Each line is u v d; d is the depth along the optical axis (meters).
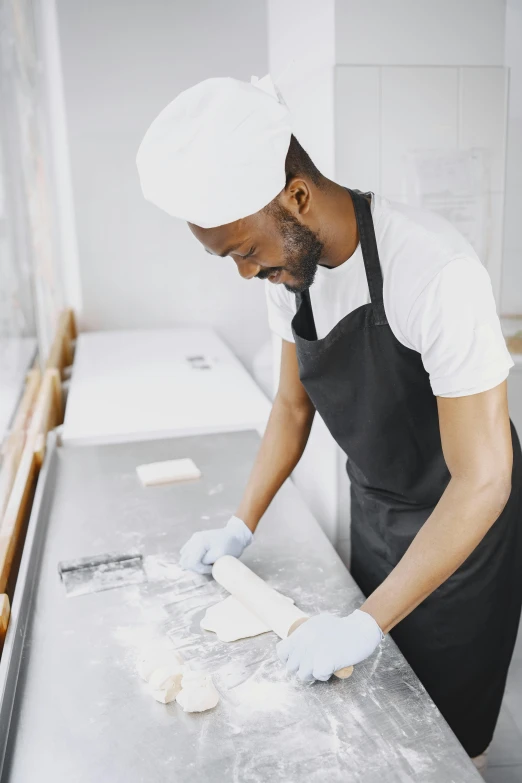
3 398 2.05
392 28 1.70
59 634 1.17
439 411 1.05
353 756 0.89
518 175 1.84
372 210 1.12
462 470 1.01
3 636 1.13
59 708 1.00
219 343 3.57
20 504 1.58
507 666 1.51
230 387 2.68
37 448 1.89
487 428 0.99
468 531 0.99
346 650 0.99
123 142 3.76
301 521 1.56
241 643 1.13
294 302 1.35
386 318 1.12
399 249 1.07
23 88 2.95
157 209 3.86
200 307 4.05
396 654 1.08
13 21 2.74
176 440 2.11
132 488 1.76
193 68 3.73
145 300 3.99
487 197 1.84
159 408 2.40
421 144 1.77
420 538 1.02
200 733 0.94
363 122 1.74
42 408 2.14
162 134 0.95
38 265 2.99
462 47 1.73
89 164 3.76
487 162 1.81
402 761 0.88
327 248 1.11
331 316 1.24
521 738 1.79
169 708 0.99
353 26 1.68
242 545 1.38
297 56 2.02
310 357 1.23
